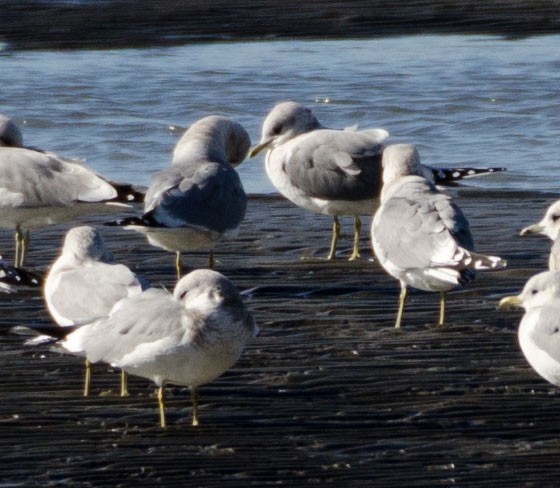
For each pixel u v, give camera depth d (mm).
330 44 35750
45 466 9492
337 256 16891
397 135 26312
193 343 9898
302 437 10133
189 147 16375
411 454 9758
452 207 13102
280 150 17750
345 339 12789
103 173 23250
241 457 9688
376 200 17031
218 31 37312
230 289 10133
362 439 10078
